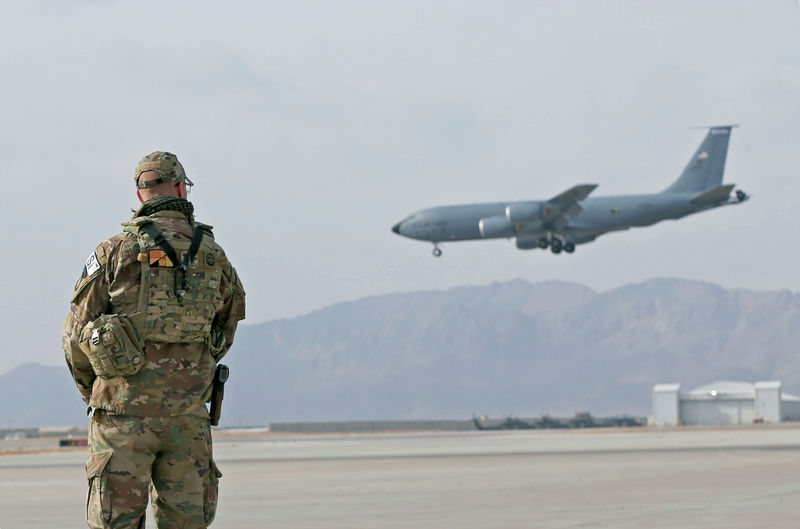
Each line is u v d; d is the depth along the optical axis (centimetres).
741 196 9838
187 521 730
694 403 14625
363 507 1680
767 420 14200
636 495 1797
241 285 790
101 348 696
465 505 1680
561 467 2744
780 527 1291
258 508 1683
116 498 702
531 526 1355
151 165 759
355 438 9019
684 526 1322
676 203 9912
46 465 3931
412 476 2509
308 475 2652
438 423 16888
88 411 737
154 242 725
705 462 2809
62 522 1513
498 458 3378
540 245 10394
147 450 716
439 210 10294
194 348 741
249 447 6147
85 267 728
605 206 9988
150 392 717
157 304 720
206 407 757
